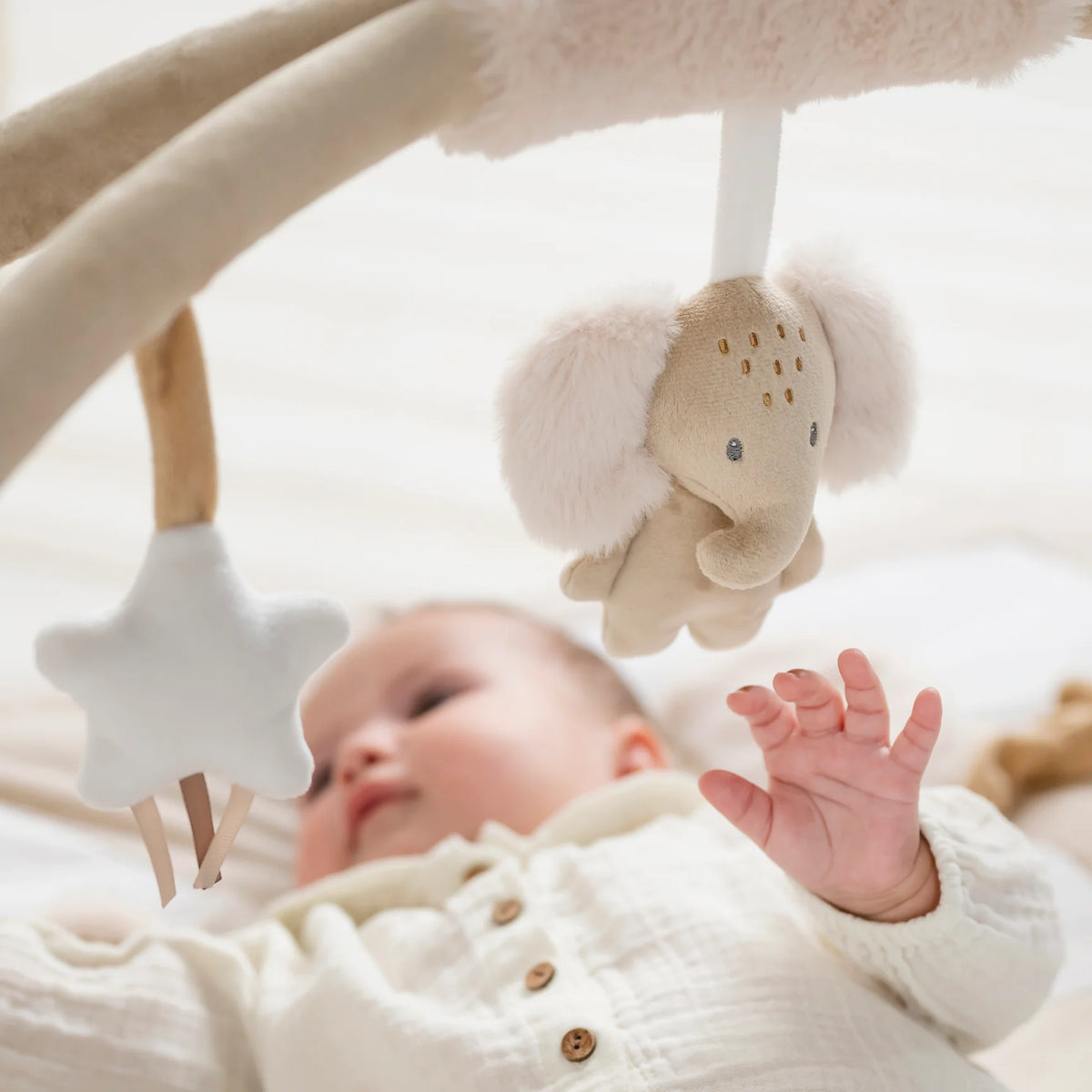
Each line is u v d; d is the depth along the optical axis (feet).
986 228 11.14
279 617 1.86
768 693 2.89
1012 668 5.63
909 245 10.79
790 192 11.39
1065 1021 3.99
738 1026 2.86
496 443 2.16
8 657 6.18
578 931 3.21
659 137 12.60
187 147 1.53
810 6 1.77
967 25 1.83
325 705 4.89
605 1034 2.85
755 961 3.01
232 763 1.86
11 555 7.05
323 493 7.73
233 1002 3.30
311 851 4.25
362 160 1.64
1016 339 9.70
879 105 13.03
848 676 2.78
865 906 2.93
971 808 3.16
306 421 8.46
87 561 7.05
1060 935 3.07
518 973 3.13
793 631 5.82
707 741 5.12
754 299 2.08
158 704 1.81
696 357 2.06
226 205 1.52
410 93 1.67
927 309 10.02
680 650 5.65
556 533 2.14
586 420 2.06
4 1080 2.92
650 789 3.77
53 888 4.53
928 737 2.77
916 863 2.89
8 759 5.07
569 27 1.72
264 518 7.47
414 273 10.30
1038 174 12.01
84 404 8.57
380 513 7.58
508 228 11.00
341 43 1.67
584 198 11.51
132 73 1.83
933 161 12.12
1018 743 4.80
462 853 3.64
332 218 11.11
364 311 9.77
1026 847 3.10
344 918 3.54
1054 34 1.87
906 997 3.02
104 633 1.80
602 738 4.50
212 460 1.83
